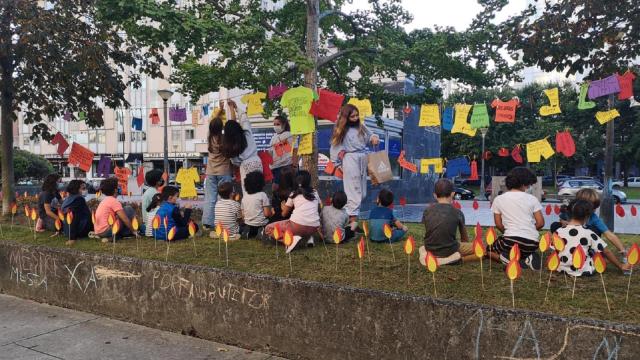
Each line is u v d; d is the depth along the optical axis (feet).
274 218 20.03
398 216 37.37
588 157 107.45
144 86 119.24
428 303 10.97
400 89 39.47
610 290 11.71
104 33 27.45
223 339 14.30
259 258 16.21
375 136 20.26
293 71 26.91
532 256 13.60
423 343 11.02
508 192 14.42
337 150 20.31
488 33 19.92
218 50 20.39
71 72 26.11
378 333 11.60
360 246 13.33
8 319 16.88
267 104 26.94
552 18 16.40
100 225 20.31
